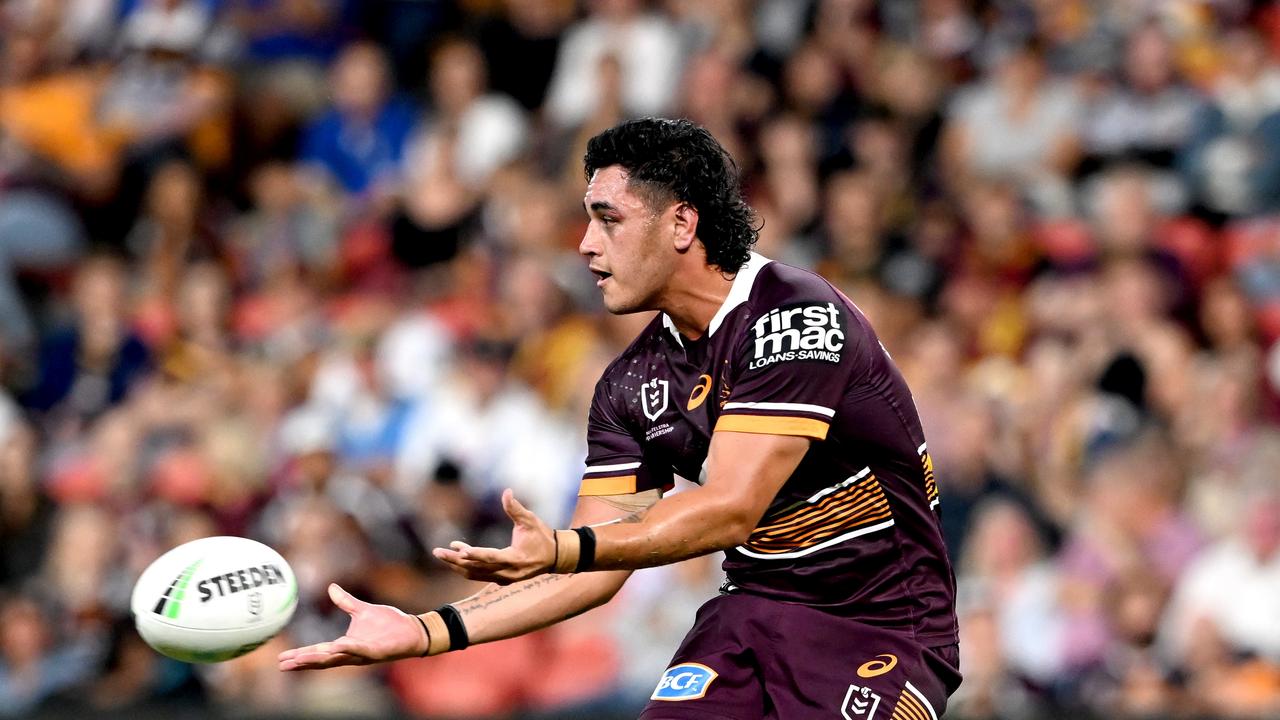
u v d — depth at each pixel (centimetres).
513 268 3953
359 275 4353
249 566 1617
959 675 1762
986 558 3338
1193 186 4341
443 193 4344
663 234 1667
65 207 4638
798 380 1608
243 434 3734
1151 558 3334
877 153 4372
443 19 5016
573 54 4728
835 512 1686
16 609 3394
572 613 1742
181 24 4931
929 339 3738
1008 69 4506
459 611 1673
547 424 3684
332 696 3238
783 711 1678
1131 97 4459
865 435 1661
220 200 4794
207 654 1595
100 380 4162
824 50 4531
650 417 1733
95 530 3575
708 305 1692
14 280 4488
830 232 4175
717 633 1731
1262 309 4081
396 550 3422
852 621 1700
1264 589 3247
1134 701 3180
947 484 3447
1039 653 3244
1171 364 3722
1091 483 3444
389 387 3841
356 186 4641
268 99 4912
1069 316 3938
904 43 4759
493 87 4775
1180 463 3441
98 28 5100
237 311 4362
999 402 3656
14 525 3697
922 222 4272
